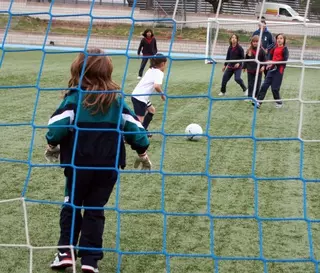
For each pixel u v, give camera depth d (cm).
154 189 560
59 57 1975
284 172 646
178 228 459
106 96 349
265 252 418
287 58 1101
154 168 640
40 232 442
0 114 941
